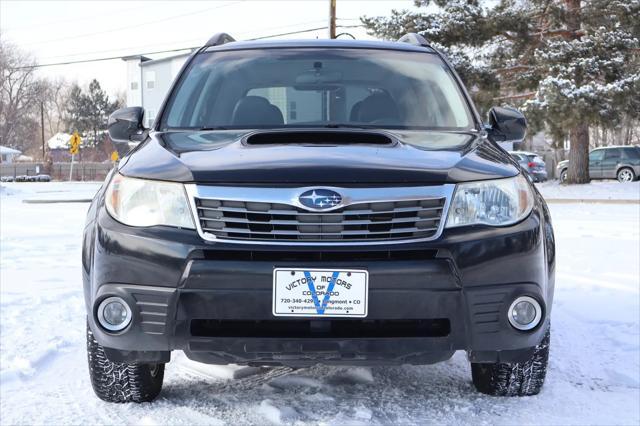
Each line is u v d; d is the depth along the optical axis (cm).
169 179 271
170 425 283
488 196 272
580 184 2533
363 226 260
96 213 290
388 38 2364
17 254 834
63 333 442
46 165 5962
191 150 301
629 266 718
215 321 268
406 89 387
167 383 345
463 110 380
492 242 264
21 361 375
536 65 2258
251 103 373
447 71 413
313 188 260
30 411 301
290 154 284
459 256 260
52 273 688
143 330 266
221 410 303
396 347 262
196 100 382
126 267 265
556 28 2345
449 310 261
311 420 289
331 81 390
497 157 302
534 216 280
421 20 2348
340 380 347
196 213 263
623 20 2128
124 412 300
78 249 885
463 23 2262
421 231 262
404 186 265
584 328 457
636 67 2130
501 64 2392
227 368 367
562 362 380
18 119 7612
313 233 258
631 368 368
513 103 2494
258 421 288
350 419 289
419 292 257
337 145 302
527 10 2331
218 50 426
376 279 255
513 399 317
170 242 261
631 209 1633
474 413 299
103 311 271
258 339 260
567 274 669
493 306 265
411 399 317
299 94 381
